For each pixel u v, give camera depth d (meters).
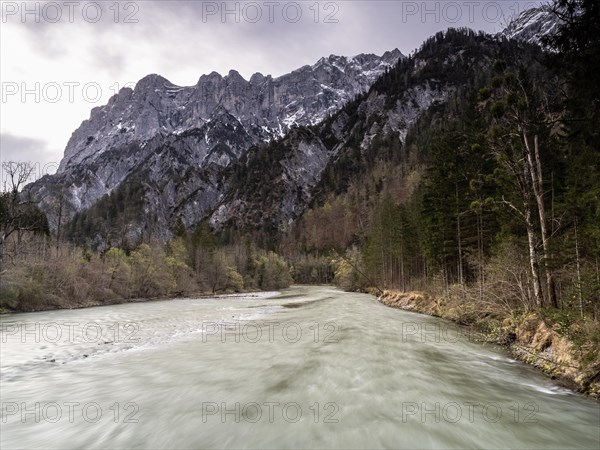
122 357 13.52
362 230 139.75
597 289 12.21
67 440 6.78
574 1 10.23
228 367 11.93
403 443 6.58
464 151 31.88
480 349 14.82
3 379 10.78
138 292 55.41
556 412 8.09
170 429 7.20
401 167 158.88
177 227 94.62
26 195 39.91
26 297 35.38
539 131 17.78
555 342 11.90
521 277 19.38
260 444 6.55
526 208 17.81
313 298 50.44
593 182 15.47
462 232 32.19
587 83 11.03
